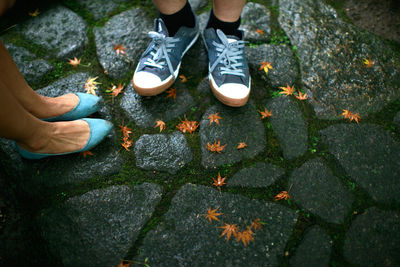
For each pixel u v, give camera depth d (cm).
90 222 103
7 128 91
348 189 106
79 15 132
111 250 101
